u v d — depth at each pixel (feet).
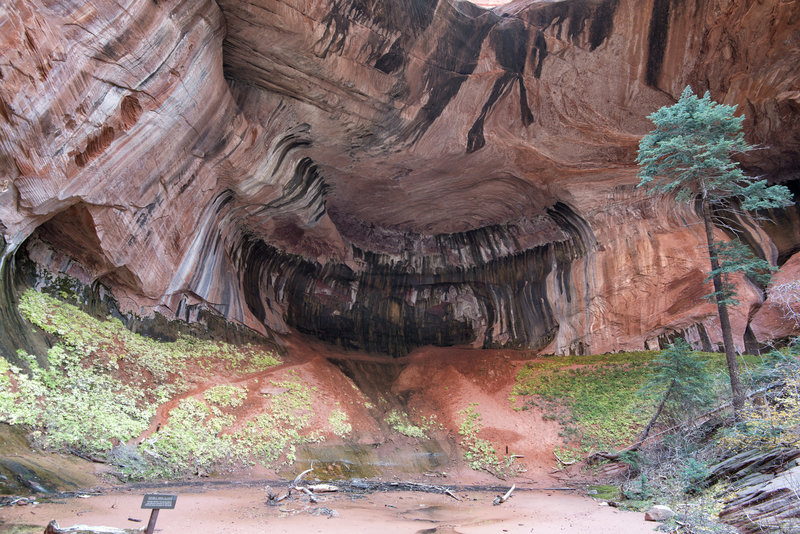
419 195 81.51
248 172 58.29
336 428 57.47
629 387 66.59
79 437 33.60
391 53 53.88
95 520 22.43
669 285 72.90
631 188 75.66
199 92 45.37
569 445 61.16
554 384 73.00
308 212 74.08
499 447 62.39
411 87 58.39
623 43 58.95
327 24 48.08
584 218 80.48
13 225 33.88
